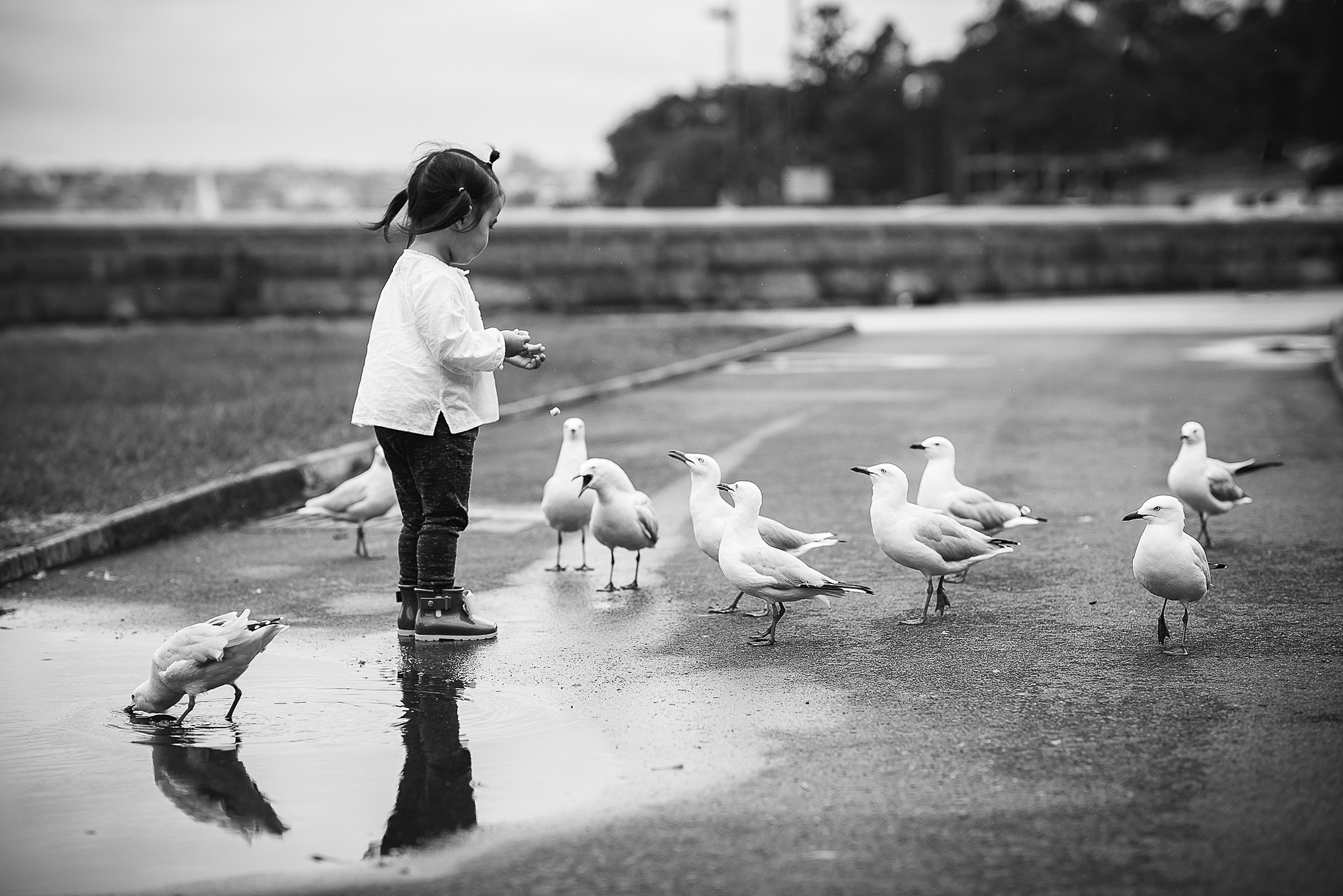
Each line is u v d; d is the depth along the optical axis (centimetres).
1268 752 500
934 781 479
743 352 2256
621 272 3281
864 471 722
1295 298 3606
